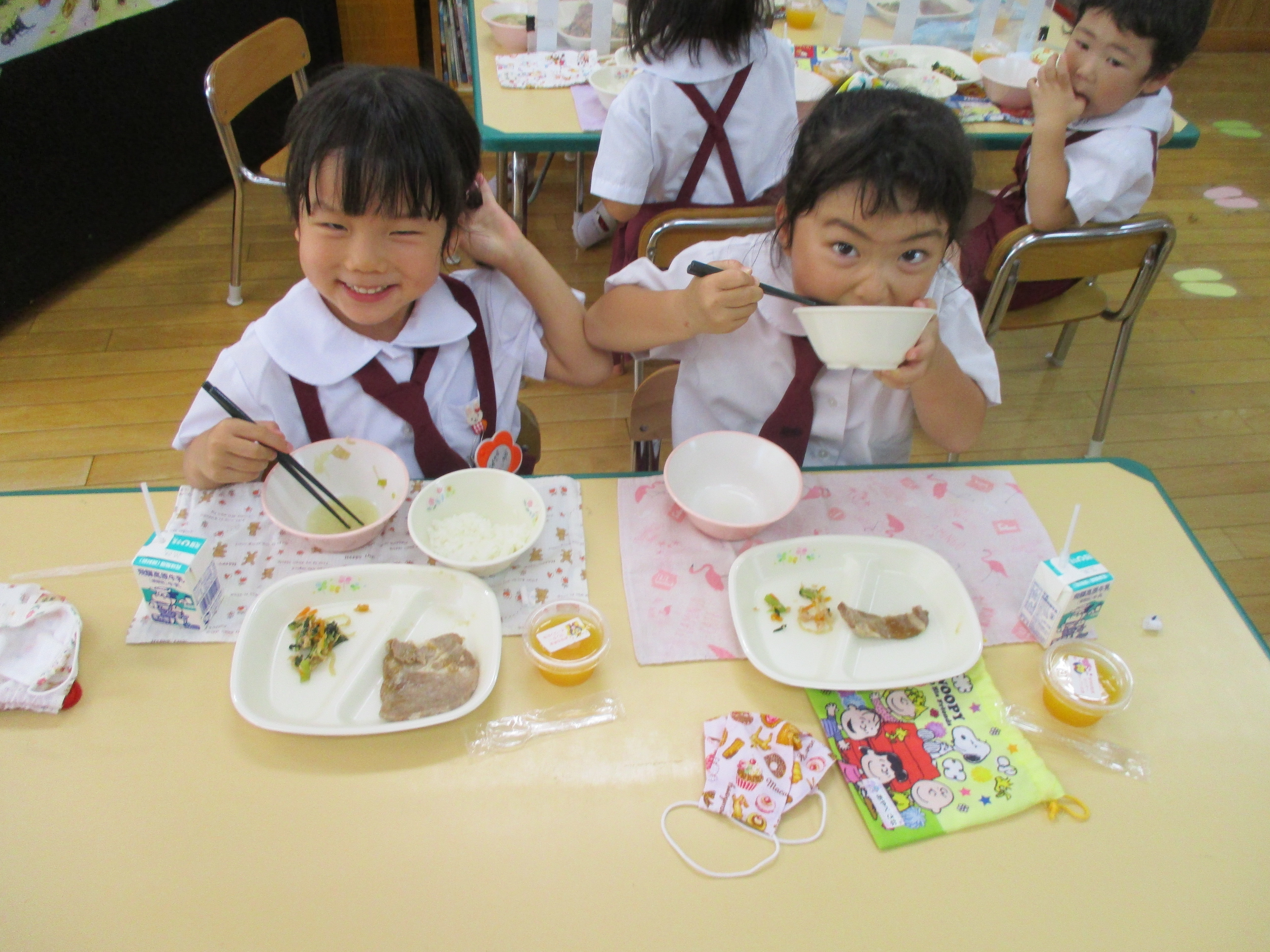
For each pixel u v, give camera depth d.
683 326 1.22
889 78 2.20
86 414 2.41
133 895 0.73
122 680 0.90
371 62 4.02
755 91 1.85
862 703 0.92
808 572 1.06
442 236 1.08
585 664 0.89
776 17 2.61
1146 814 0.84
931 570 1.04
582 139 1.95
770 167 2.00
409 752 0.85
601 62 2.26
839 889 0.77
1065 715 0.91
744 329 1.34
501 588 1.02
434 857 0.77
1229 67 4.68
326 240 1.00
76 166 2.78
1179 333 2.92
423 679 0.90
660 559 1.07
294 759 0.84
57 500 1.10
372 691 0.91
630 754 0.86
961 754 0.87
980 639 0.95
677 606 1.01
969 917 0.75
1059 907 0.76
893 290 1.08
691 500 1.16
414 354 1.20
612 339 1.35
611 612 1.00
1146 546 1.12
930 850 0.80
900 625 0.99
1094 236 1.75
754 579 1.04
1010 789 0.84
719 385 1.41
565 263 3.07
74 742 0.84
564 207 3.38
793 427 1.34
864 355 1.00
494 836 0.79
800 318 1.03
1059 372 2.76
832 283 1.10
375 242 1.00
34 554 1.03
